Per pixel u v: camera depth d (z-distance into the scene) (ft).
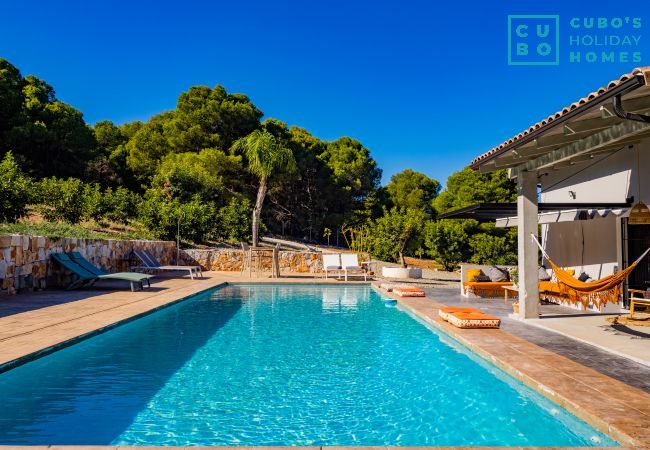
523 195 25.77
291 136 144.25
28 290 34.68
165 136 122.31
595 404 11.78
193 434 11.51
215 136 115.65
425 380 16.29
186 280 51.13
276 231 139.23
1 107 93.04
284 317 29.99
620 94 13.44
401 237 69.15
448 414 13.06
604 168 30.22
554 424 12.33
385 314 31.48
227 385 15.66
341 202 150.51
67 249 40.37
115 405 13.56
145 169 116.88
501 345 19.02
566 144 21.08
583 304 23.95
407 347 21.44
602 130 18.51
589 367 15.53
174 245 69.00
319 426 12.22
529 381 14.28
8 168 47.70
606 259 30.81
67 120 106.01
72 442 10.89
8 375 14.97
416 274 59.72
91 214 64.69
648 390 13.01
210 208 80.69
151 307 28.68
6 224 43.16
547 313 27.89
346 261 60.08
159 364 18.25
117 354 19.76
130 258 53.72
